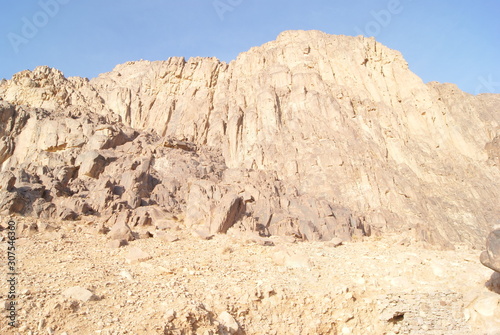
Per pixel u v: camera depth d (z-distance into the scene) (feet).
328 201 81.76
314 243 66.90
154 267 50.80
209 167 93.25
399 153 99.60
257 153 95.76
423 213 84.53
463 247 73.77
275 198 77.92
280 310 46.11
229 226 68.74
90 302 39.19
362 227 76.13
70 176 83.35
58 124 94.89
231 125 106.32
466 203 91.45
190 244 61.11
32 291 39.19
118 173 83.71
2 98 106.01
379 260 58.18
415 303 48.34
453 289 49.80
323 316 46.91
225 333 40.14
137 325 36.50
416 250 63.93
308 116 101.81
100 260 51.90
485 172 100.27
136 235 63.26
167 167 90.33
